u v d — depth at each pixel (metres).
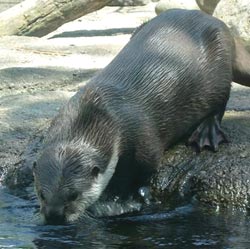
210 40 14.86
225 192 13.83
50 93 18.73
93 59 22.80
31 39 27.31
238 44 15.97
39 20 28.05
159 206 13.87
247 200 13.66
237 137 15.09
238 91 18.64
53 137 12.70
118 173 13.44
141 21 33.09
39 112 17.20
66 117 12.85
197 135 14.95
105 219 13.06
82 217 12.45
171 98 14.03
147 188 14.14
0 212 13.50
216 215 13.41
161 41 14.53
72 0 27.81
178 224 12.90
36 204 14.00
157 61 14.15
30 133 16.03
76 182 12.19
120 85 13.59
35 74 20.20
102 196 13.52
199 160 14.52
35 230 12.38
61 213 12.16
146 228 12.66
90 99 13.02
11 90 19.28
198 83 14.48
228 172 14.05
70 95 18.59
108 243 11.83
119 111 13.13
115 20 33.69
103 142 12.68
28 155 15.37
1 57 22.91
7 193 14.74
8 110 17.39
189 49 14.55
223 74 14.93
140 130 13.32
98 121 12.81
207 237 12.16
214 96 14.85
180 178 14.29
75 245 11.71
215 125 15.09
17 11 28.16
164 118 13.93
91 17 35.44
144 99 13.63
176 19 15.05
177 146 14.89
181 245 11.75
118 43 25.95
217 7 22.84
